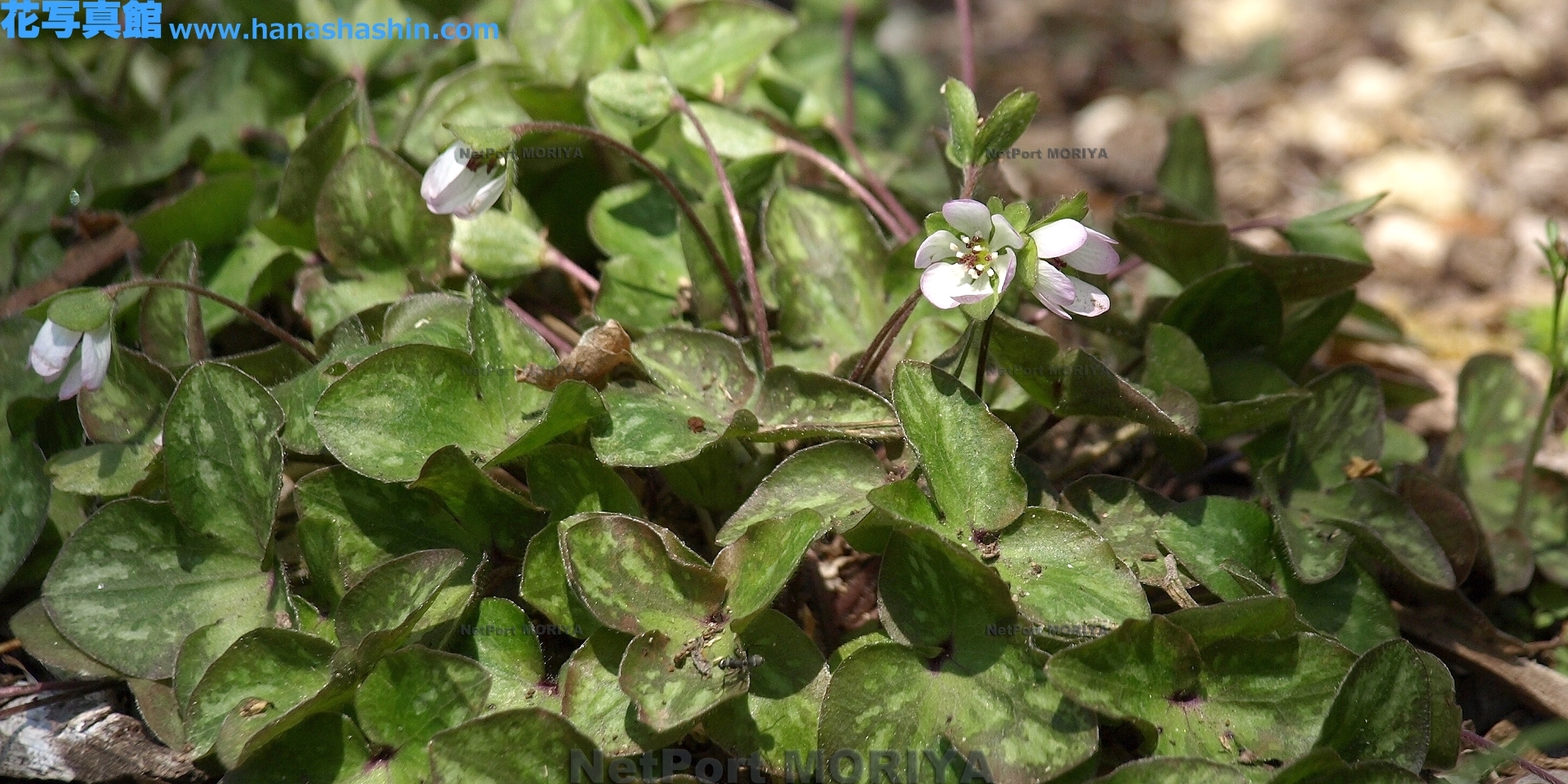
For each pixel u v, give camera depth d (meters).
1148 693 0.35
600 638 0.35
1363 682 0.35
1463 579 0.39
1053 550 0.35
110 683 0.38
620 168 0.44
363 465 0.36
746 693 0.35
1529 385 0.43
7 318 0.40
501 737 0.34
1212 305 0.40
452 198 0.37
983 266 0.35
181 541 0.37
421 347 0.37
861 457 0.36
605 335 0.38
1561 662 0.39
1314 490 0.39
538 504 0.36
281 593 0.37
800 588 0.39
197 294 0.39
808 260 0.41
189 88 0.46
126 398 0.39
